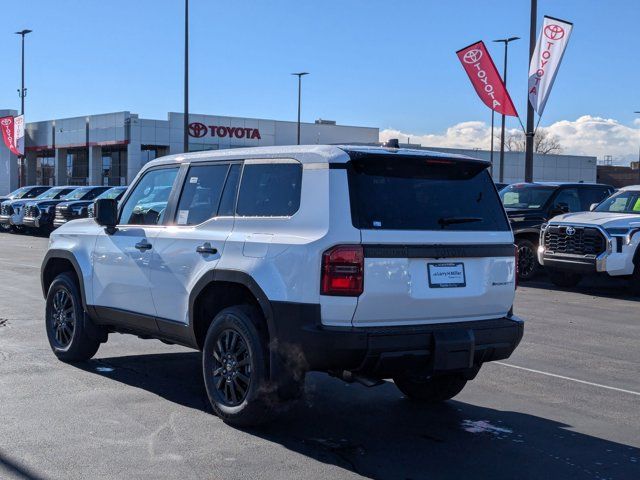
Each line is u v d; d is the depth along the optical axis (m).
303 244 5.12
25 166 60.94
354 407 6.42
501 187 18.95
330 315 5.02
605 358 8.50
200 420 5.85
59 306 7.72
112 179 56.22
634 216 13.85
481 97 21.62
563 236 14.15
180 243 6.12
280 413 5.80
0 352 8.02
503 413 6.31
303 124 57.44
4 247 22.88
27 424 5.64
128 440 5.34
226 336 5.72
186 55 33.00
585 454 5.33
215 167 6.19
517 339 5.79
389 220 5.22
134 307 6.65
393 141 5.78
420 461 5.11
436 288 5.35
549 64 20.42
